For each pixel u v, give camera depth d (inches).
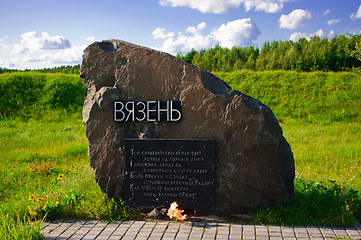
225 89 186.5
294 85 698.2
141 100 193.0
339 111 606.9
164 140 187.3
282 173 187.8
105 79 198.2
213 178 184.1
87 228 170.7
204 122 186.5
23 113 627.5
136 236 159.9
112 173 195.2
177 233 162.7
